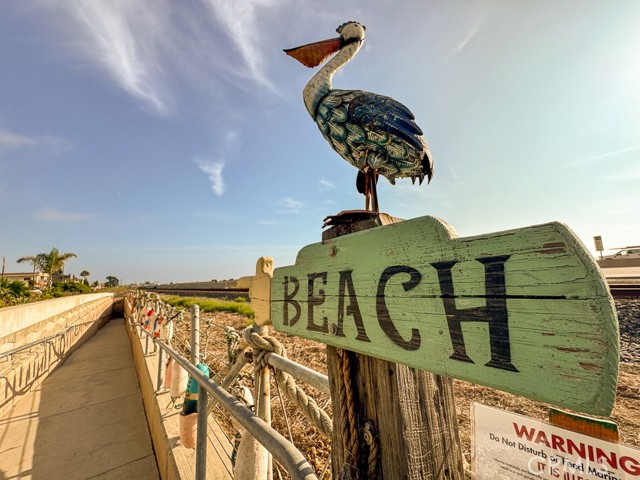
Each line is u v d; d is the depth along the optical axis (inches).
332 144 78.4
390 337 31.8
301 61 87.5
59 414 227.5
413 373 37.9
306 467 32.8
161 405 168.1
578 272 19.7
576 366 19.3
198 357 157.6
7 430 202.7
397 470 35.7
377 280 34.0
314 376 66.6
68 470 159.6
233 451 110.0
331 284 41.5
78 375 326.3
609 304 18.3
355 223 43.4
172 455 121.3
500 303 23.4
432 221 28.8
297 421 145.5
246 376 136.0
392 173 71.7
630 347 198.5
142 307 386.9
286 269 54.1
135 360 360.5
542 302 21.2
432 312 27.9
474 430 41.5
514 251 23.0
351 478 38.7
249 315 542.9
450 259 27.0
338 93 76.3
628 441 103.9
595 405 18.3
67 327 405.4
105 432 199.0
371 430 38.2
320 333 42.9
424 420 37.4
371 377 38.8
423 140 64.2
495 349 23.3
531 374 21.3
